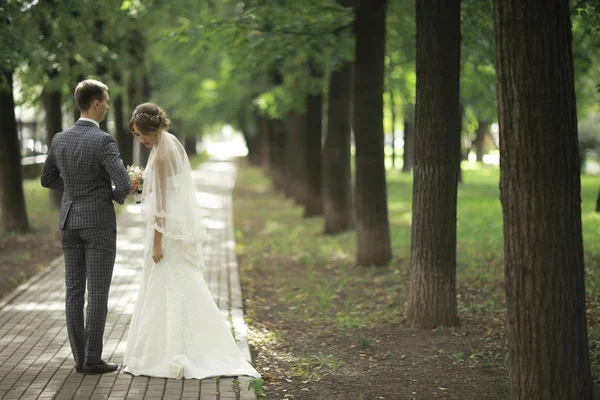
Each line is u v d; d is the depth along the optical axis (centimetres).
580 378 397
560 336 393
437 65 689
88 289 506
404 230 1484
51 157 504
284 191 2453
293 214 1919
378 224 1080
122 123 2258
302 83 1470
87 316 507
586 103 1912
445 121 696
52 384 490
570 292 392
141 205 519
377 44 1027
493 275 941
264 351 633
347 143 1459
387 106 3203
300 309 842
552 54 376
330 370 573
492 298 820
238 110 2864
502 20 384
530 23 375
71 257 508
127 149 2288
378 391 518
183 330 513
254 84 2230
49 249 1238
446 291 706
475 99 1769
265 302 883
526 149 383
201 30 997
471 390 518
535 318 395
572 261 391
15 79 1361
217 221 1738
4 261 1102
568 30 381
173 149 516
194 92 2722
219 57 2111
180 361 508
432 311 707
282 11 980
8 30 969
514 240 396
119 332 645
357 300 876
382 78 1053
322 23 1005
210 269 1059
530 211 388
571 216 388
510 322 408
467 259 1075
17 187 1402
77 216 493
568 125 383
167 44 1062
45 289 859
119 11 1292
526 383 401
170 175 513
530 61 376
